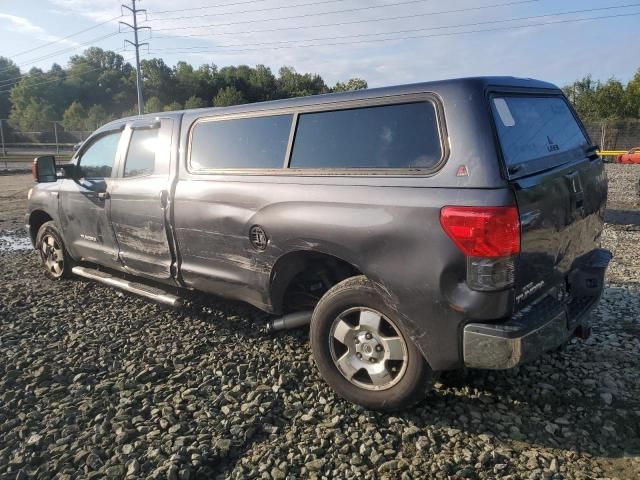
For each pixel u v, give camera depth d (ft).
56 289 19.27
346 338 10.84
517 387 11.60
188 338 14.57
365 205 10.08
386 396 10.43
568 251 10.79
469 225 8.75
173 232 14.39
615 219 32.78
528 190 9.05
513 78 11.02
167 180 14.48
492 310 8.87
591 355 13.00
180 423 10.44
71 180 18.38
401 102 10.14
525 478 8.84
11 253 26.25
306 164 11.46
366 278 10.58
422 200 9.34
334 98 11.21
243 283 12.94
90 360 13.29
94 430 10.29
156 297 15.21
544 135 11.03
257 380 12.14
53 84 318.24
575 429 10.13
